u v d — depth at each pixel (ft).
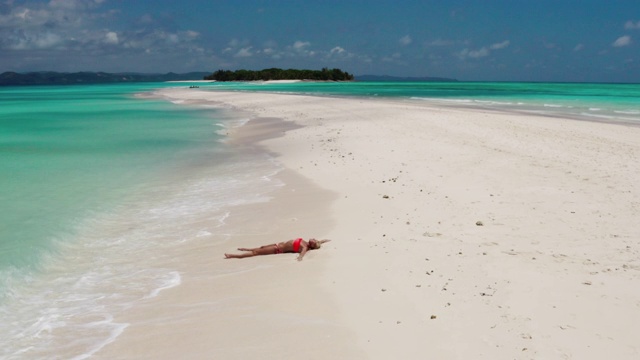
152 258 34.65
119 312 26.89
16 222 42.22
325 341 22.88
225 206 47.03
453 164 60.23
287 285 29.17
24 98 270.67
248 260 33.73
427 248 33.60
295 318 25.18
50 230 40.22
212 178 59.36
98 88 499.10
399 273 29.76
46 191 52.90
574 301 25.57
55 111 166.20
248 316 25.67
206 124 118.42
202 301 27.78
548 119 103.19
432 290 27.32
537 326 23.32
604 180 50.78
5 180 58.13
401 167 59.72
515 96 217.77
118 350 23.06
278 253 34.53
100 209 46.32
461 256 31.91
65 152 78.07
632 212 40.27
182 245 37.09
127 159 72.08
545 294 26.37
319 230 39.04
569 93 250.57
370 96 215.51
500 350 21.53
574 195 45.55
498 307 25.16
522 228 37.14
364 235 37.14
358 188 51.44
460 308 25.23
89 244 37.47
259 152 77.00
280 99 192.75
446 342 22.31
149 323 25.50
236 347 22.79
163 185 55.93
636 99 185.88
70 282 30.86
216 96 237.66
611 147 68.90
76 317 26.37
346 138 83.56
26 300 28.45
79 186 55.36
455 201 44.86
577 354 21.11
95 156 74.54
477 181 51.83
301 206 45.96
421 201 45.39
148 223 42.34
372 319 24.66
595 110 132.05
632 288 26.84
